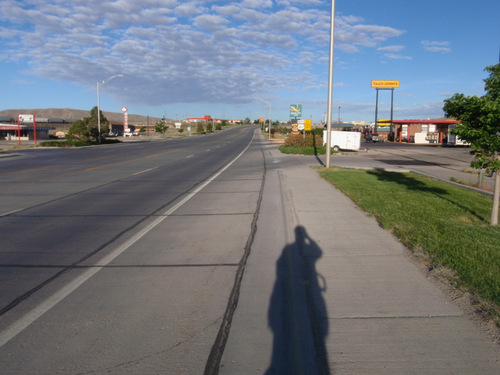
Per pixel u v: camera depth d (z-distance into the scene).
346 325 3.93
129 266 6.09
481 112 6.95
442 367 3.22
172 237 7.73
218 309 4.59
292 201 10.63
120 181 16.59
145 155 33.72
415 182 14.68
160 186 15.02
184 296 4.95
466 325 3.84
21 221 9.25
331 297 4.57
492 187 14.77
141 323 4.26
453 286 4.70
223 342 3.88
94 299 4.89
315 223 8.11
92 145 53.56
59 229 8.46
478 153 7.39
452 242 6.34
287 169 19.92
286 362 3.55
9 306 4.73
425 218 8.21
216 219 9.27
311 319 4.06
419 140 61.25
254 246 7.08
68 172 20.36
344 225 7.90
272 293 5.04
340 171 18.20
